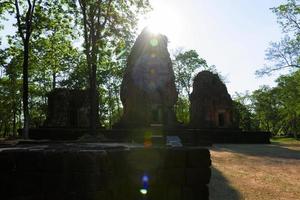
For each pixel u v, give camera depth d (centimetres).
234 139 4359
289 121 9050
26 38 3269
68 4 3462
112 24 3622
